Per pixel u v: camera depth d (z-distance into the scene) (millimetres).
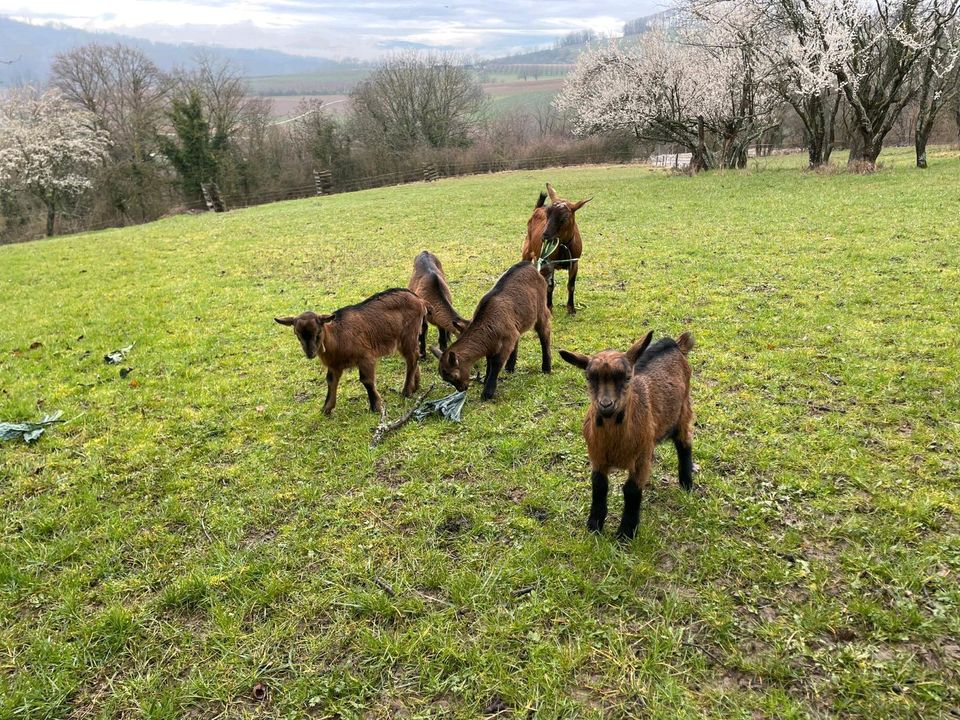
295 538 4883
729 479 5301
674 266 12188
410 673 3672
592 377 4051
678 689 3439
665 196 22203
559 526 4844
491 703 3467
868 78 23688
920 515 4605
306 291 12555
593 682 3543
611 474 5473
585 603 4062
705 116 32062
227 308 11516
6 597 4398
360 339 6766
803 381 6898
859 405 6316
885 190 18484
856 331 8078
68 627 4121
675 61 30641
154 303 12094
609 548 4504
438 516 5031
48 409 7469
